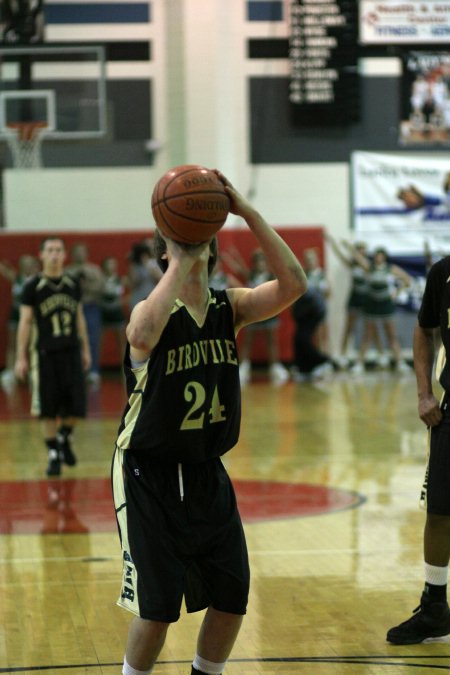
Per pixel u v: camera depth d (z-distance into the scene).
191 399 6.81
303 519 15.27
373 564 12.62
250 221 6.82
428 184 41.38
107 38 40.19
